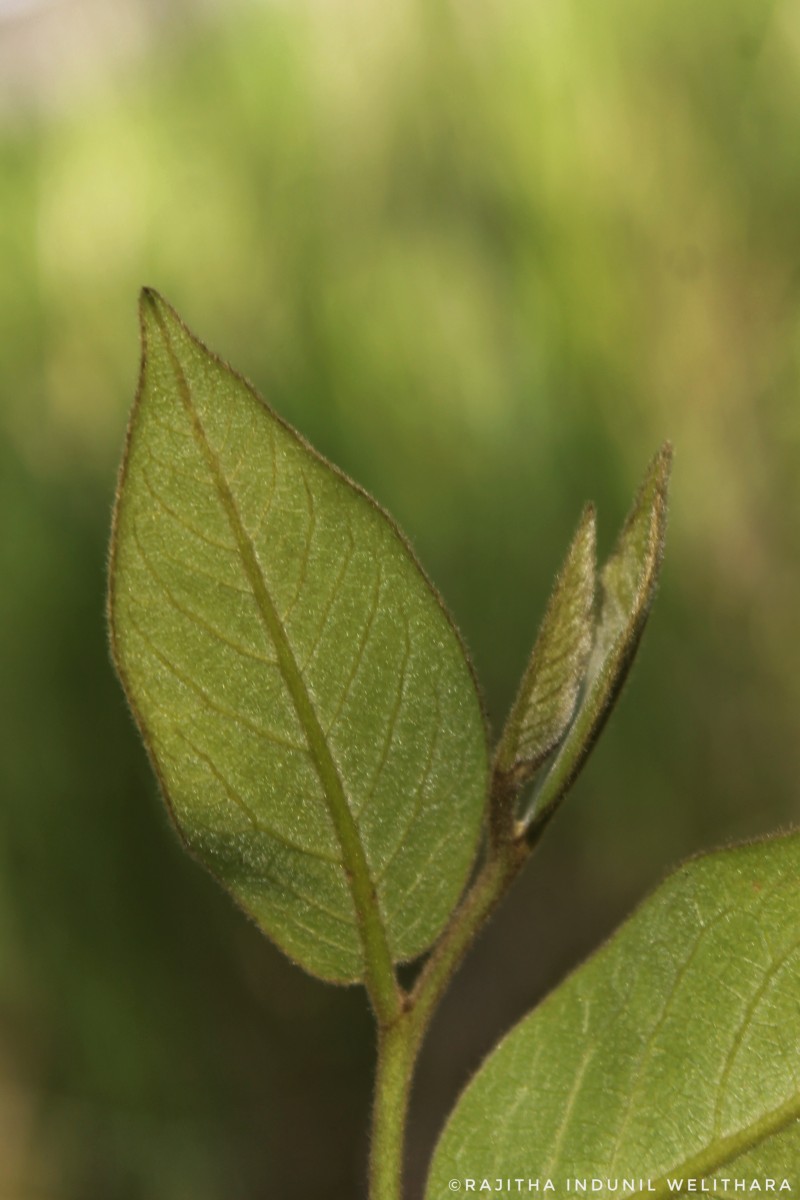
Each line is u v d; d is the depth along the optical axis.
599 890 0.91
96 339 0.95
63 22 1.01
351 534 0.31
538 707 0.31
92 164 0.98
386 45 0.94
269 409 0.30
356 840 0.31
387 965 0.31
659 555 0.30
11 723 0.88
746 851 0.31
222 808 0.31
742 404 0.95
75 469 0.94
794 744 0.93
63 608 0.90
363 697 0.31
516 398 0.92
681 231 0.94
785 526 0.95
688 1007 0.31
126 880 0.89
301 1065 0.91
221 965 0.91
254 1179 0.88
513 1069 0.31
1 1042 0.89
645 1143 0.31
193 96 0.98
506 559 0.90
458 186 0.94
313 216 0.94
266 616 0.31
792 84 0.93
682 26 0.94
